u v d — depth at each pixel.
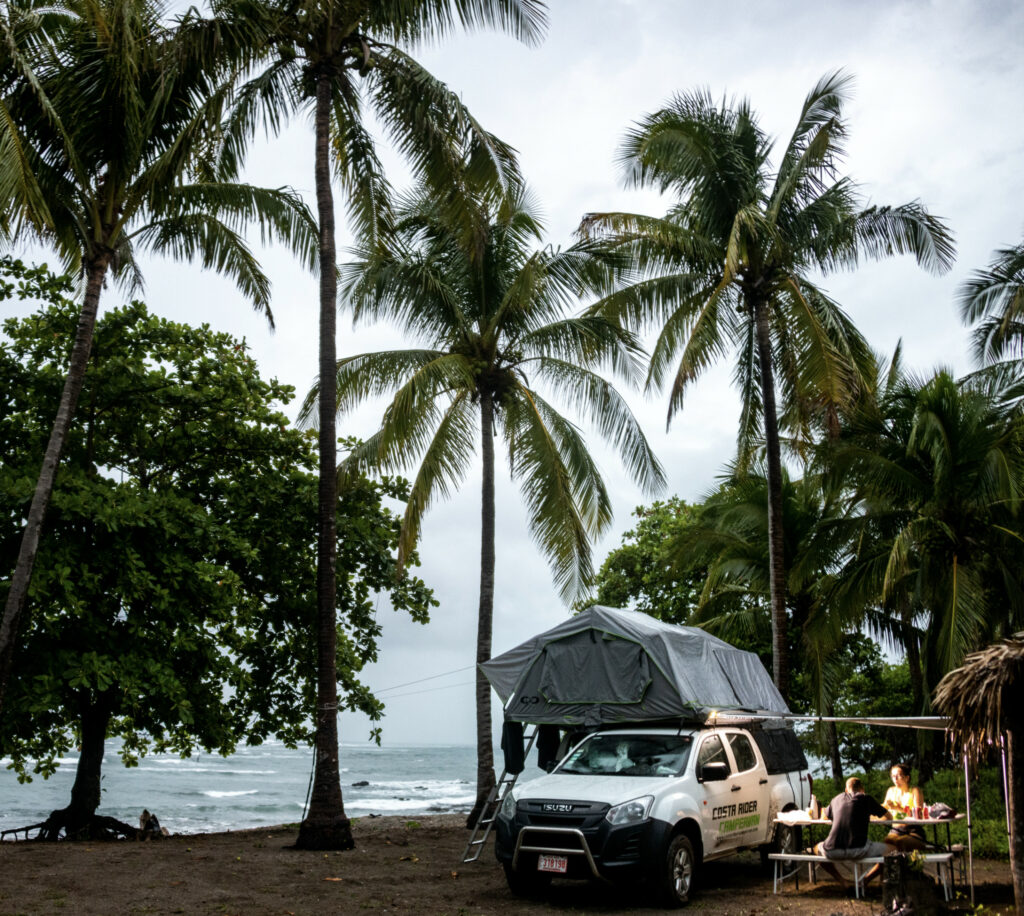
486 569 19.11
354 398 18.78
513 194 16.11
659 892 9.27
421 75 15.20
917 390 20.42
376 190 16.88
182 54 13.84
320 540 14.30
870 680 30.14
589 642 11.45
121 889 9.86
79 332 13.32
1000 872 11.69
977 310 22.97
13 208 11.67
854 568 20.16
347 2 14.84
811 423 19.11
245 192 15.83
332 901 9.56
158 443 19.97
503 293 19.58
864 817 10.12
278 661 20.62
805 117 18.81
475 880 11.04
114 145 13.59
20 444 18.09
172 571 16.34
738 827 10.73
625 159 18.81
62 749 18.70
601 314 19.70
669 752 10.57
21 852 12.90
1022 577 18.89
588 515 19.80
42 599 15.29
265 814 47.75
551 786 10.15
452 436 18.61
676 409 17.73
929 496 19.02
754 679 12.96
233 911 8.90
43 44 13.23
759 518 23.14
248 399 19.92
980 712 8.01
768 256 18.66
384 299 19.00
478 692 18.58
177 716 18.30
